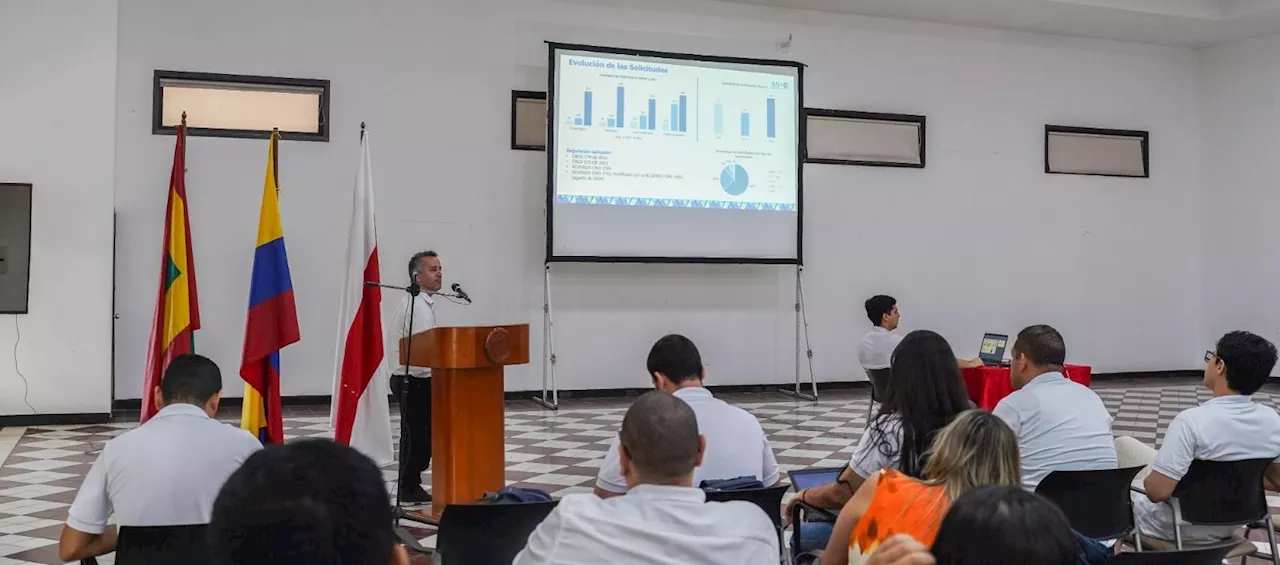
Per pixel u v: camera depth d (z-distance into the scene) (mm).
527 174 9109
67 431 7188
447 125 8891
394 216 8742
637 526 1685
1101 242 11008
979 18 10219
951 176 10398
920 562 1123
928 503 1884
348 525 950
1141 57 11172
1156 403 9195
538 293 9133
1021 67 10680
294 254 8492
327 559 935
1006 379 5582
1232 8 10227
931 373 2754
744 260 9336
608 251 8977
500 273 9031
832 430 7449
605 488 2854
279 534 927
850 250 10062
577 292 9266
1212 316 11336
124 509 2467
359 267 4516
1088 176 10953
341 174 8602
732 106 9289
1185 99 11383
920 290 10281
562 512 1742
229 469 2551
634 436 1798
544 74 9172
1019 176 10664
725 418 2996
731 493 2648
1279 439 3186
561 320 9219
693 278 9586
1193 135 11422
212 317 8266
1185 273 11383
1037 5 9789
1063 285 10844
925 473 2043
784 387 9867
